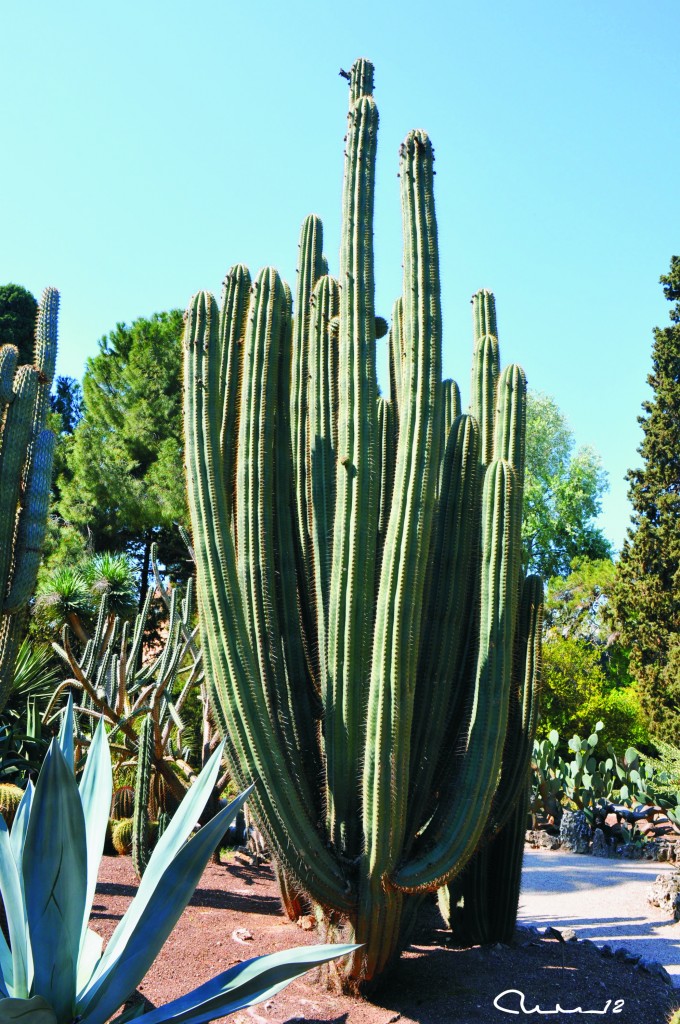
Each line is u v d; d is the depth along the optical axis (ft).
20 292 84.79
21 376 19.84
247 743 12.14
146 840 18.72
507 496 13.00
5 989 9.02
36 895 8.62
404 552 11.93
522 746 15.02
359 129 13.91
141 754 16.83
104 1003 8.80
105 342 67.10
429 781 13.33
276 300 13.84
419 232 13.08
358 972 12.42
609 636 63.82
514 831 15.28
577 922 18.79
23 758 24.58
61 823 8.61
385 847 11.78
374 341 13.26
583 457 100.68
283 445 14.43
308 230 16.76
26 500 19.66
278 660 13.48
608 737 51.42
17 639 19.39
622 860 27.53
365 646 12.67
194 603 33.71
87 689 20.85
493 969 13.76
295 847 11.91
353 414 12.95
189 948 13.88
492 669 12.55
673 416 55.16
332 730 12.78
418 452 12.23
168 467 57.93
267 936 14.88
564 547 98.63
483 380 15.81
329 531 14.02
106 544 59.67
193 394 13.26
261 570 13.47
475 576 14.28
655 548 53.36
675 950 16.33
